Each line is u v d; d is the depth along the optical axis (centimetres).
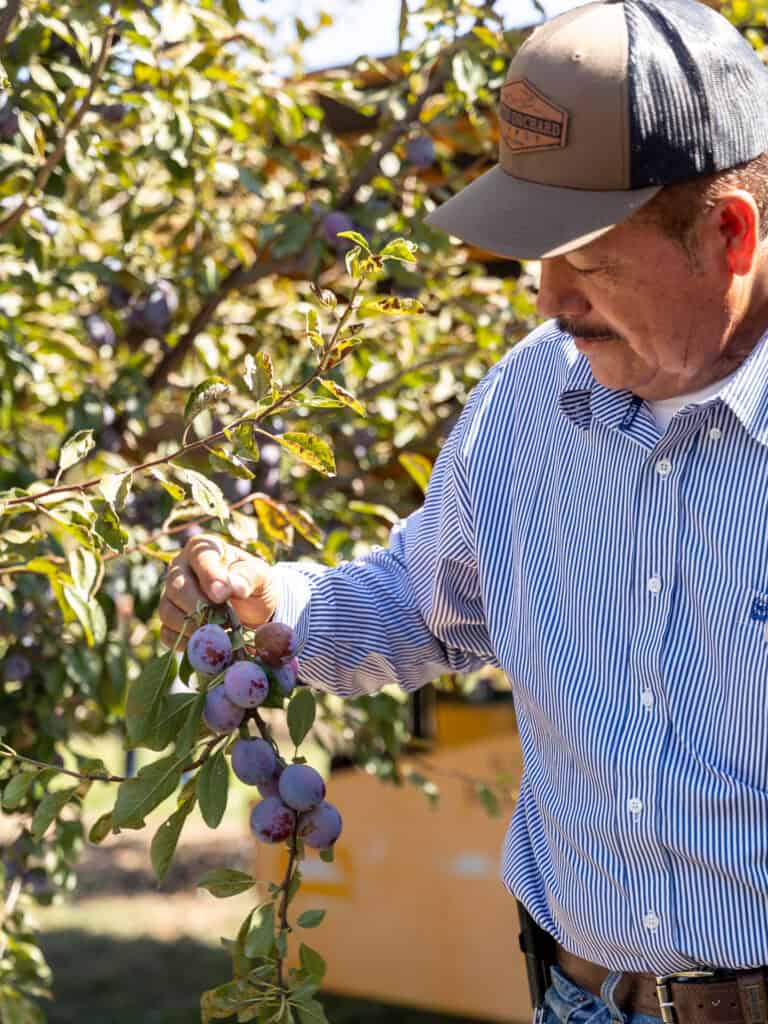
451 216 140
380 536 290
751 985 141
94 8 229
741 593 138
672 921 143
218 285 289
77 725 297
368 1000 547
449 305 308
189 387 308
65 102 244
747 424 138
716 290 136
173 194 283
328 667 175
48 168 231
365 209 277
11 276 256
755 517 138
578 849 151
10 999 270
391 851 503
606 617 148
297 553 276
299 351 297
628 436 145
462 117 302
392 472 318
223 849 854
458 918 490
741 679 138
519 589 159
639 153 131
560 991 159
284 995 148
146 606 262
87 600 182
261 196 272
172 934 693
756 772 138
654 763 142
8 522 236
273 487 274
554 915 158
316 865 520
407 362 300
